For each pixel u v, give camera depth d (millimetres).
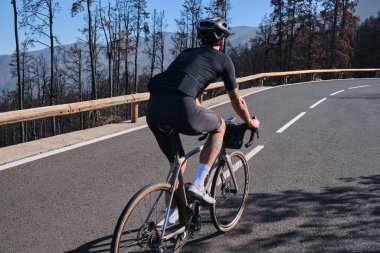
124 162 6387
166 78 3000
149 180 5527
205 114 3029
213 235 3918
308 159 6758
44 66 62125
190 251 3592
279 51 58688
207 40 3180
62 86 54812
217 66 3053
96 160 6473
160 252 3037
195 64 3006
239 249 3643
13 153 6762
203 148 3332
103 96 62375
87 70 42375
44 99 64312
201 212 4453
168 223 3135
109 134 8586
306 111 12703
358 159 6781
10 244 3664
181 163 3139
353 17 56531
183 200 3219
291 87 23359
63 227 4027
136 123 10125
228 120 3719
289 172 6000
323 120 10930
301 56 62281
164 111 2908
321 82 29406
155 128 3066
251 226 4137
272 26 59219
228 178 4004
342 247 3693
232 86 3184
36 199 4742
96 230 3982
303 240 3828
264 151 7289
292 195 5031
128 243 3119
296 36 57969
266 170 6090
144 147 7430
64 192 4988
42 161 6332
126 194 4973
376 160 6730
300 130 9414
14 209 4441
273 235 3934
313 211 4531
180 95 2902
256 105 14133
